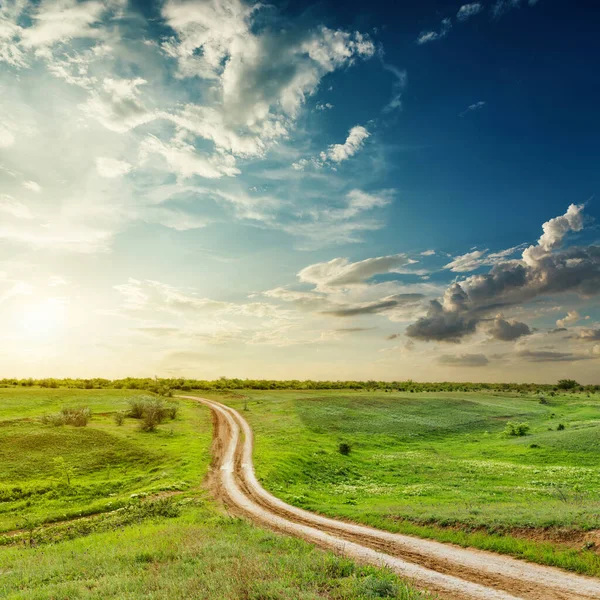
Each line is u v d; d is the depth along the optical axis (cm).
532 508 2384
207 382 18850
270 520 2809
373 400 11588
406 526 2325
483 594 1366
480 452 6262
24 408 9600
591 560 1502
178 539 1947
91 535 2519
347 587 1203
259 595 1099
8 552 2347
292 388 19462
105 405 10588
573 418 9162
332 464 5266
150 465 5209
